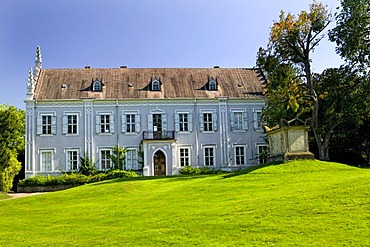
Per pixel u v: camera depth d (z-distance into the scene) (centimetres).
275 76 4053
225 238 1154
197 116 4972
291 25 3853
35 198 2573
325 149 3947
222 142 4972
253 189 1977
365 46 3678
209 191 2092
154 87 4997
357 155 4519
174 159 4666
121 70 5244
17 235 1516
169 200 1986
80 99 4769
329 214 1265
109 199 2339
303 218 1257
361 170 2400
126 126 4838
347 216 1223
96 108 4822
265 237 1123
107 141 4797
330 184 1681
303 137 2730
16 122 4803
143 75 5200
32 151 4675
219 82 5222
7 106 5697
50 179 4409
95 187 2742
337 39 3859
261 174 2420
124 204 2047
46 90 4841
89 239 1317
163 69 5341
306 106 4084
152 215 1634
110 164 4778
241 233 1183
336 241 1041
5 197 3291
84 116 4794
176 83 5138
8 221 1889
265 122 4569
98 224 1595
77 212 1975
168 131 4847
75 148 4741
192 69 5397
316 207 1350
